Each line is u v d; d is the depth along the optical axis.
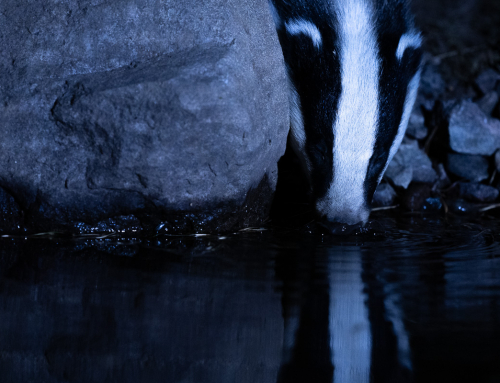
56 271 2.61
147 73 2.68
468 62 3.24
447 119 3.02
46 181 2.70
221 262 2.64
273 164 2.78
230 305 2.54
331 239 2.73
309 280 2.59
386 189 2.93
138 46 2.70
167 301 2.54
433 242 2.73
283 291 2.57
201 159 2.69
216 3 2.71
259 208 2.79
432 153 3.05
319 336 2.49
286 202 2.86
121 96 2.67
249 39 2.73
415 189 2.92
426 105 3.09
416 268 2.63
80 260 2.64
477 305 2.54
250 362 2.46
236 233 2.75
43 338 2.49
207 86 2.66
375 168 2.79
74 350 2.47
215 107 2.67
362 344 2.48
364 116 2.76
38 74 2.70
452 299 2.55
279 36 2.81
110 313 2.52
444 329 2.51
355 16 2.80
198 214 2.73
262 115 2.73
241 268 2.62
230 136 2.69
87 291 2.56
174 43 2.70
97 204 2.71
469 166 3.01
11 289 2.56
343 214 2.76
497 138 3.01
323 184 2.78
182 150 2.69
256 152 2.72
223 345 2.48
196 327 2.50
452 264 2.64
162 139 2.68
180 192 2.71
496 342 2.49
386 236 2.75
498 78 3.17
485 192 2.96
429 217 2.87
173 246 2.69
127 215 2.73
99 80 2.69
